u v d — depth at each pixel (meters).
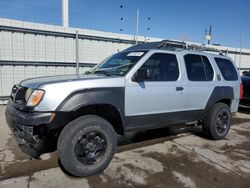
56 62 9.65
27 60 9.03
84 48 10.23
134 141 5.10
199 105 4.92
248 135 5.85
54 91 3.22
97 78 3.60
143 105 4.02
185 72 4.63
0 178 3.38
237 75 5.79
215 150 4.69
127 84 3.80
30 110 3.16
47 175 3.50
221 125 5.38
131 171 3.69
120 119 3.84
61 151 3.32
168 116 4.44
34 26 8.96
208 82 5.02
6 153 4.25
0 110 7.96
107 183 3.33
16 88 3.80
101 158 3.62
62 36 9.63
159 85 4.19
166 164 3.97
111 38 10.81
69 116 3.30
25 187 3.16
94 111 3.72
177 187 3.28
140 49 4.50
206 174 3.66
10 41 8.62
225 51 15.57
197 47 5.52
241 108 9.40
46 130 3.20
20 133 3.27
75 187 3.21
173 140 5.25
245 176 3.64
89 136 3.50
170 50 4.57
